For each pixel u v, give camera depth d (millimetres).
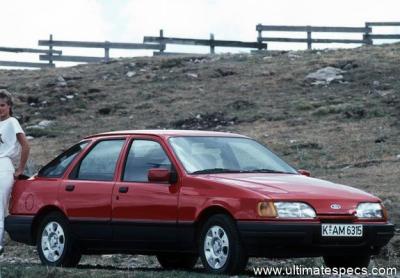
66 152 14258
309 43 46469
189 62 45594
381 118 34500
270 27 46750
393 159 27812
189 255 14539
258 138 33094
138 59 46688
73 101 41094
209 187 12336
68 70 46125
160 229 12727
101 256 16516
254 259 15125
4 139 14258
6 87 43406
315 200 12000
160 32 47156
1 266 12977
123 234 13102
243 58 45500
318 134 32875
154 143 13289
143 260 15828
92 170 13727
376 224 12328
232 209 12000
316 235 11859
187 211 12461
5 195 14148
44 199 13961
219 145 13359
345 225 12023
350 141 31375
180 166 12766
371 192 22219
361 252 12422
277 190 12031
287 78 41156
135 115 38656
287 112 36562
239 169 13047
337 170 26938
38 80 44406
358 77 40250
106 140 13836
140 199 12953
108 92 41938
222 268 12078
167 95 40781
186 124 36812
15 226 14281
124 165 13375
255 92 39875
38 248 14008
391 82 39250
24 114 39812
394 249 15859
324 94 38625
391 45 45656
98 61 47750
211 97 39812
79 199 13555
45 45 47594
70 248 13617
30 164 27484
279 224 11734
